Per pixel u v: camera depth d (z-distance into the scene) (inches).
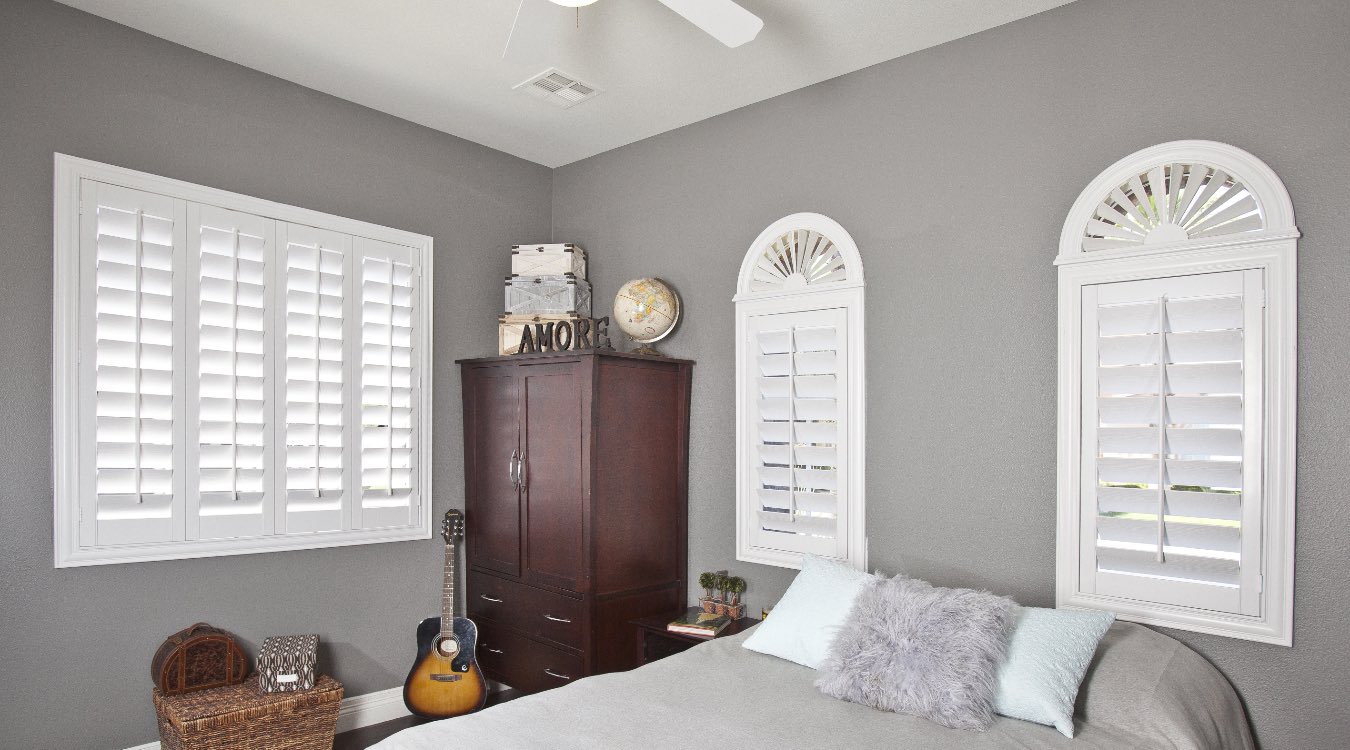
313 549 130.6
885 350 121.4
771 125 136.7
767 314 134.0
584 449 130.9
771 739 75.1
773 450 132.1
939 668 82.2
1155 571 97.7
